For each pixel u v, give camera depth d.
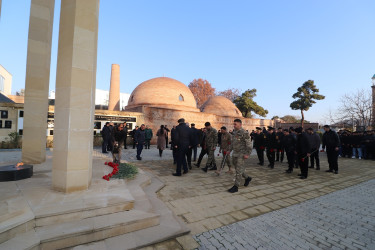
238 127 4.75
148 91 21.75
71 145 3.17
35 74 5.82
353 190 5.19
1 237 2.03
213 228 2.93
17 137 10.25
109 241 2.39
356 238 2.81
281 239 2.71
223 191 4.64
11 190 3.23
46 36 5.99
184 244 2.49
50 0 6.09
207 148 6.69
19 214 2.35
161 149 9.40
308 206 3.96
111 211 2.82
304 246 2.56
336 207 3.96
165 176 5.77
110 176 4.18
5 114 10.62
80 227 2.38
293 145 6.92
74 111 3.19
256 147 8.43
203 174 6.18
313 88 34.16
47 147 11.32
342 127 23.73
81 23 3.25
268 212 3.59
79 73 3.23
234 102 35.16
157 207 3.47
